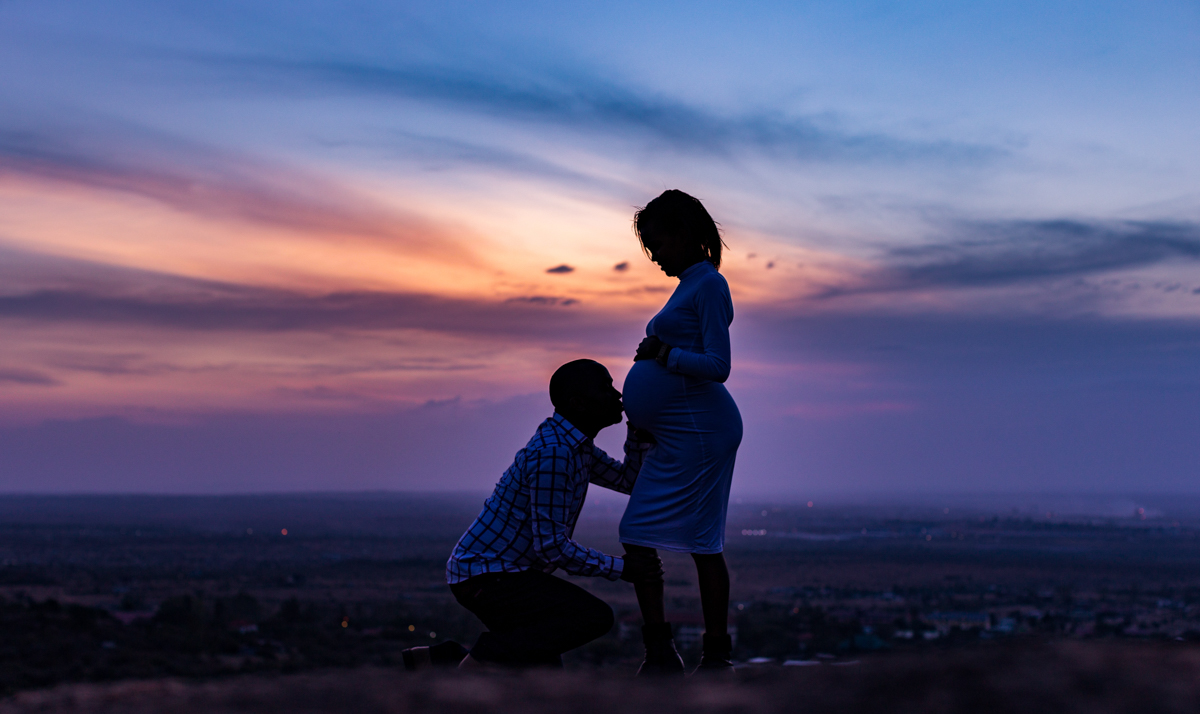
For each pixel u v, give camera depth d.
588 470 4.34
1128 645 2.50
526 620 4.11
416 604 93.69
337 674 3.05
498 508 4.20
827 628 75.88
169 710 2.55
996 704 2.03
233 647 42.00
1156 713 1.90
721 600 4.23
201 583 122.44
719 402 4.30
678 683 2.81
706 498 4.21
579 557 4.08
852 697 2.22
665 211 4.38
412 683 2.73
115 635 38.16
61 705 2.78
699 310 4.27
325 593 109.75
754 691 2.42
